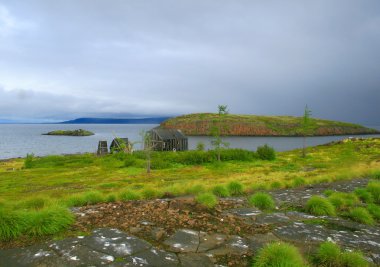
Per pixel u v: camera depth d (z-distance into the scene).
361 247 7.31
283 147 124.25
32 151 102.31
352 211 10.08
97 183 29.84
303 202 12.01
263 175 28.55
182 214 9.09
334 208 10.66
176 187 15.72
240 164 44.56
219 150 47.03
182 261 6.09
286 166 40.00
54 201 11.70
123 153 54.19
